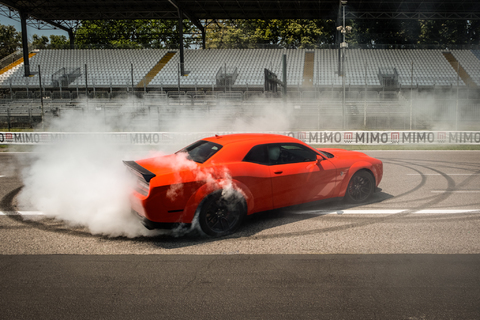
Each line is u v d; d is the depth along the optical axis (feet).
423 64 116.67
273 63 121.19
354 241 14.58
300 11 122.93
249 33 159.12
